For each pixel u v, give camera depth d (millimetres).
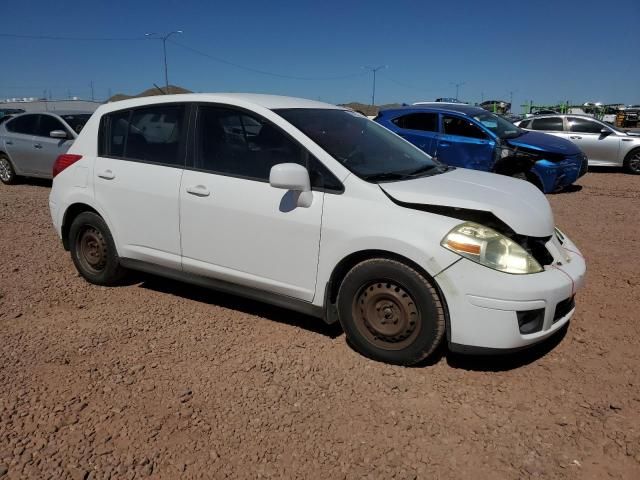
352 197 3512
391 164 3975
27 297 4734
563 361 3619
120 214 4570
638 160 13594
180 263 4289
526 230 3344
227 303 4617
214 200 3998
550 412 3053
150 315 4359
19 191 10578
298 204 3625
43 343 3863
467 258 3188
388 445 2779
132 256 4605
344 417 3008
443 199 3357
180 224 4215
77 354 3705
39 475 2551
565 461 2660
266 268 3854
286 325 4168
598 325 4156
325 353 3713
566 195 10367
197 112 4211
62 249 6297
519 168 9477
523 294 3150
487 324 3182
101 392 3238
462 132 9719
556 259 3535
